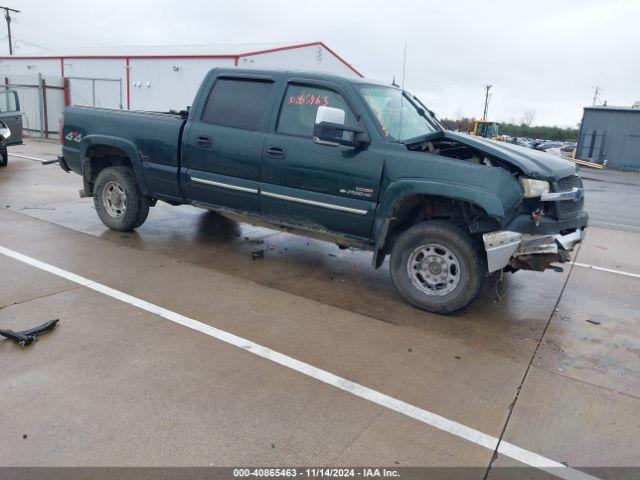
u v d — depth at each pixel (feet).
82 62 94.73
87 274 17.31
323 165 16.94
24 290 15.61
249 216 19.26
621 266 23.61
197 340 13.30
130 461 8.86
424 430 10.29
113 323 13.91
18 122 43.73
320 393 11.31
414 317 15.90
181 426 9.84
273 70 18.54
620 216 41.55
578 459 9.78
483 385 12.17
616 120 113.91
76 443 9.20
